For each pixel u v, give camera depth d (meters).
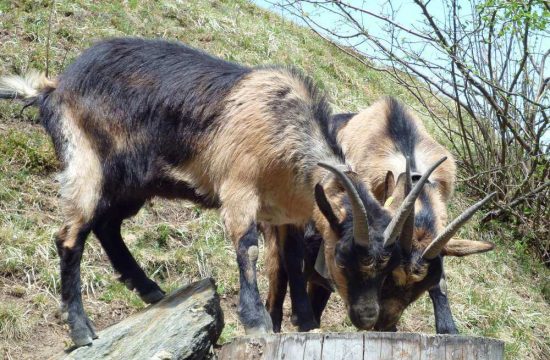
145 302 6.20
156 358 5.02
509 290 8.85
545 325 8.45
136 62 6.02
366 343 4.33
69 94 5.95
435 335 4.36
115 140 5.89
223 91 5.88
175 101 5.91
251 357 4.53
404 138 6.73
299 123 5.75
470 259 8.95
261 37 11.19
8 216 7.21
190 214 8.11
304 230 6.27
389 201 5.66
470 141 11.32
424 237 5.73
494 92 9.92
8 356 5.99
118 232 6.23
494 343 4.47
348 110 10.52
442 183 6.68
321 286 6.85
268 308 6.69
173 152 5.95
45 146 8.05
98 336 5.60
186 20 10.77
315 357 4.36
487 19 8.88
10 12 9.50
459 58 9.42
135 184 5.95
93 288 6.91
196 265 7.52
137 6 10.57
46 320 6.43
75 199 5.77
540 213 9.97
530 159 9.62
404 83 10.26
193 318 5.22
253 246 5.60
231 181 5.72
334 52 12.23
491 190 10.13
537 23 8.32
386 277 5.49
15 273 6.76
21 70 8.68
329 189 5.57
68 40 9.45
